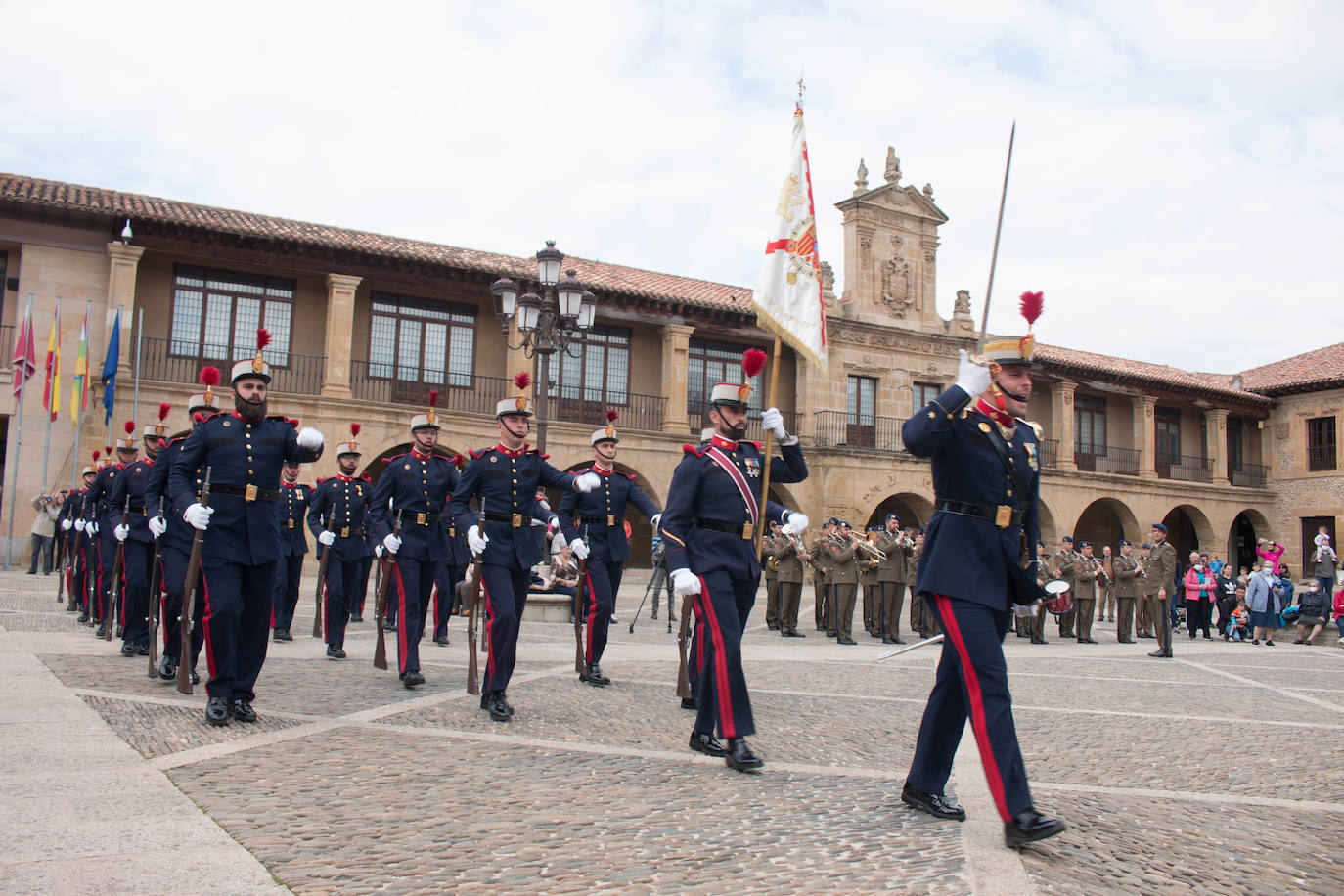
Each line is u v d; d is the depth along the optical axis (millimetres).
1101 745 6605
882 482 32781
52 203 22625
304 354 25938
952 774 5465
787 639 15469
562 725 6465
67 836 3658
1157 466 41406
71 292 23312
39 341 22953
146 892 3139
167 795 4289
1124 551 18156
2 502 22547
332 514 11125
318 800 4355
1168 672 11977
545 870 3561
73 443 22594
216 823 3939
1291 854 4223
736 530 5871
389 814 4199
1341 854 4273
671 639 13625
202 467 6422
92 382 23031
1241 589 20859
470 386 28328
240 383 6492
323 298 26453
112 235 23422
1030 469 4543
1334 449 40656
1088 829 4391
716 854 3801
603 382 30453
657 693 8125
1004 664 4277
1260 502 41938
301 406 24469
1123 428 41000
